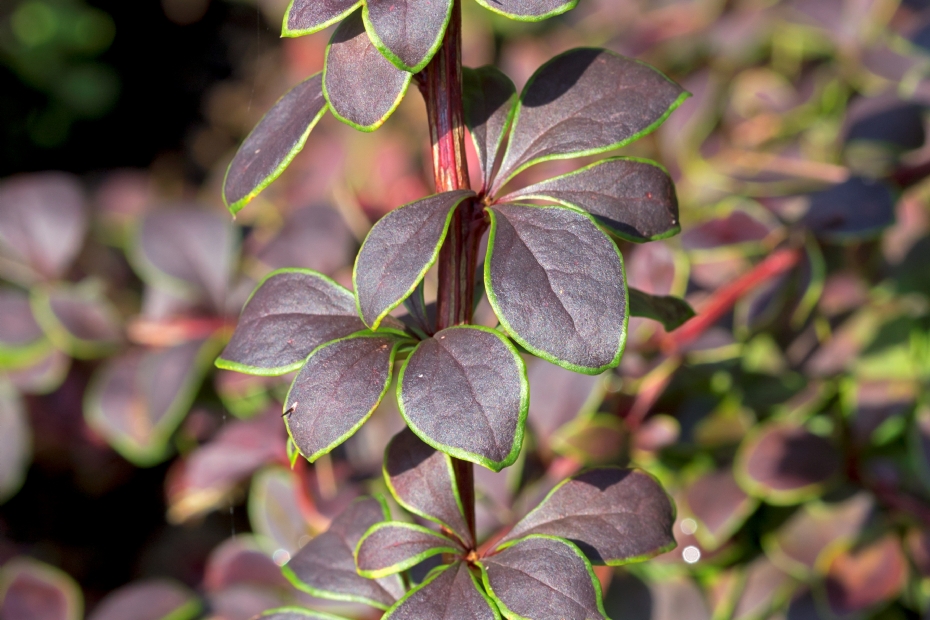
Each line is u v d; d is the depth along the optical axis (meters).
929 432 0.37
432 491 0.27
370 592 0.28
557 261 0.25
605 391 0.37
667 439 0.36
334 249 0.42
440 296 0.27
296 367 0.27
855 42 0.47
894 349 0.41
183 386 0.40
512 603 0.26
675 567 0.36
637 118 0.26
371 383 0.26
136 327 0.43
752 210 0.39
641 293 0.29
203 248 0.42
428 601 0.26
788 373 0.41
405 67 0.25
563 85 0.27
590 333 0.25
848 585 0.37
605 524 0.27
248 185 0.26
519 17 0.25
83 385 0.49
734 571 0.39
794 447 0.36
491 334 0.25
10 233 0.44
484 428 0.25
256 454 0.38
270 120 0.27
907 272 0.44
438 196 0.26
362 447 0.39
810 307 0.37
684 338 0.36
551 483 0.34
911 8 0.47
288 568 0.29
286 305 0.27
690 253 0.39
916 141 0.42
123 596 0.37
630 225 0.26
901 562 0.37
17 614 0.40
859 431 0.37
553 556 0.26
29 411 0.48
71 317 0.43
